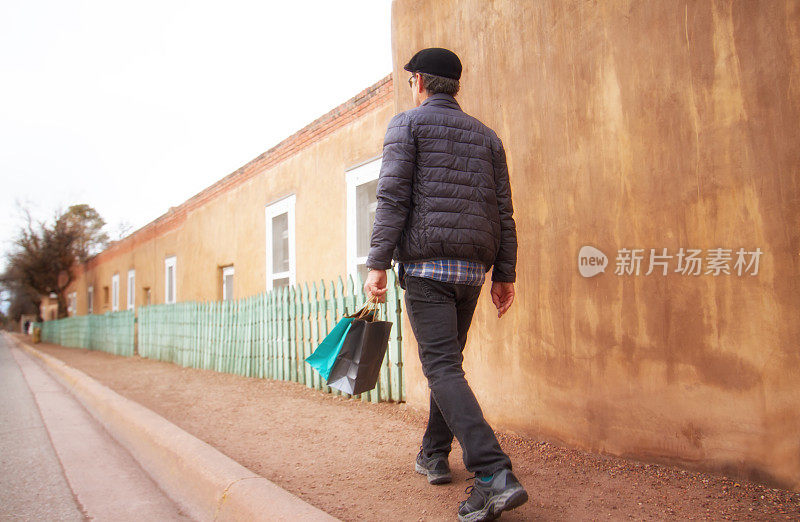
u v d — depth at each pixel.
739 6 2.29
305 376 6.26
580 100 2.88
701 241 2.39
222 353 8.69
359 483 2.60
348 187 6.69
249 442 3.60
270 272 8.61
